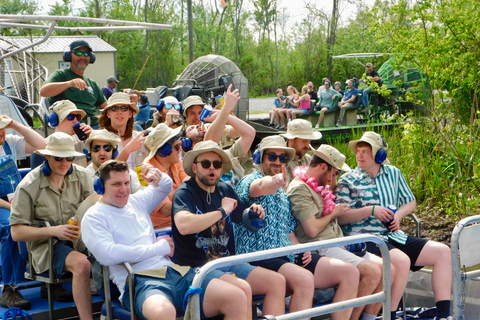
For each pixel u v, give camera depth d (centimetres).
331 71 4234
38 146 504
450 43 826
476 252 378
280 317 311
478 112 767
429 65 838
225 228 373
